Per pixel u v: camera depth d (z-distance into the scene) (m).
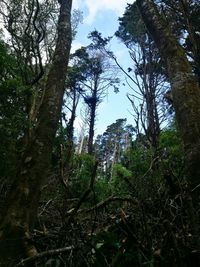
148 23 4.81
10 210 2.90
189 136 3.45
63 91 4.30
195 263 2.34
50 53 11.24
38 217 3.48
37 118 3.82
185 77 3.93
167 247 2.48
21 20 11.86
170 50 4.30
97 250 2.56
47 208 3.97
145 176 3.27
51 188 4.54
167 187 2.99
